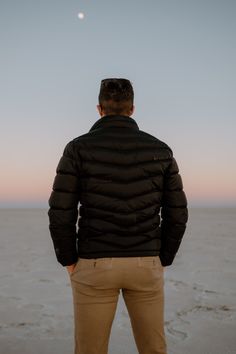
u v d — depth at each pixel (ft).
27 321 11.32
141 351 6.10
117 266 5.58
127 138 5.90
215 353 8.93
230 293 14.94
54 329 10.61
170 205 6.05
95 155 5.68
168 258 6.07
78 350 5.88
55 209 5.62
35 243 35.37
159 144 6.07
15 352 9.00
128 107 6.23
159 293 5.99
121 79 6.27
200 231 51.72
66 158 5.72
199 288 15.81
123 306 12.76
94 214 5.65
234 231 52.24
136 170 5.76
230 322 11.23
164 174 6.01
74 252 5.79
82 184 5.71
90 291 5.70
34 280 17.58
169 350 9.09
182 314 12.02
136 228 5.69
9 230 54.80
